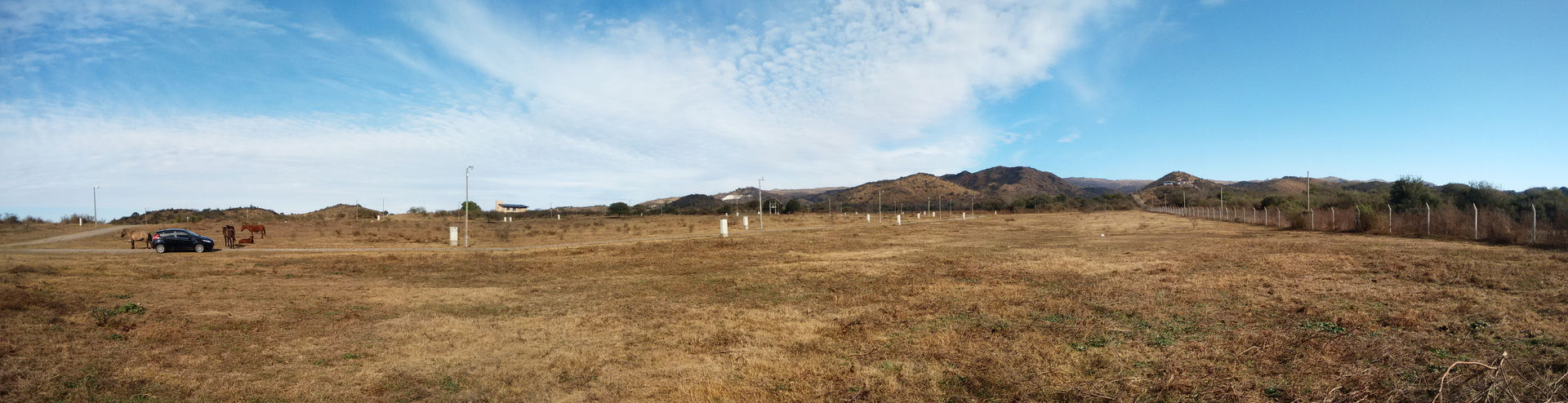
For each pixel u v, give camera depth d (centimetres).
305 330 1012
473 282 1730
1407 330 834
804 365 756
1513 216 2877
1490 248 2019
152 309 1177
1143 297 1180
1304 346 748
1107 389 617
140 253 2809
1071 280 1495
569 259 2464
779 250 2738
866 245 2991
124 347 873
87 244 3584
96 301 1262
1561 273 1322
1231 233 3481
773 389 662
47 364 764
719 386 676
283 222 7606
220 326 1038
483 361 811
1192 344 783
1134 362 712
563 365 785
